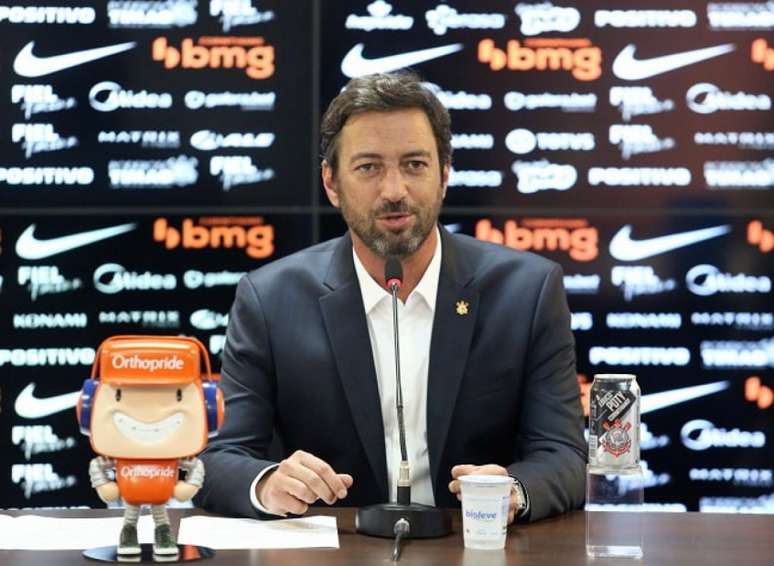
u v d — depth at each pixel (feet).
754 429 31.81
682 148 31.86
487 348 21.09
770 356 31.81
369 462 20.74
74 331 31.89
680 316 31.83
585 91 31.86
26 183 31.86
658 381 31.83
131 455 14.76
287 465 17.88
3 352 31.81
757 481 31.78
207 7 31.96
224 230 32.07
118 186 31.96
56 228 31.91
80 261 31.96
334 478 17.66
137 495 14.83
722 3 31.81
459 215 32.01
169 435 14.85
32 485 31.78
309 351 21.11
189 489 15.02
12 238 31.83
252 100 32.01
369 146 19.70
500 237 31.96
